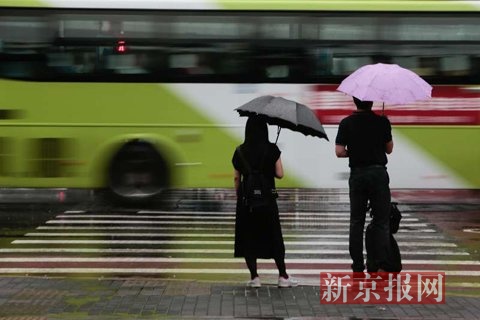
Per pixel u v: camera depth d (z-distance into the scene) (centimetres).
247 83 2103
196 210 2092
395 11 2100
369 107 1200
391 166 2123
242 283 1234
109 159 2111
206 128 2111
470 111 2109
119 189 2120
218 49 2106
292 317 1003
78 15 2108
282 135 2123
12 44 2102
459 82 2106
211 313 1025
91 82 2103
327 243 1650
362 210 1202
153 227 1830
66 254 1522
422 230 1806
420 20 2106
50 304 1073
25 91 2100
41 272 1361
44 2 2103
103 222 1894
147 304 1073
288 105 1176
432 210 2109
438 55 2108
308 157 2123
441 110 2111
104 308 1052
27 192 2339
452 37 2103
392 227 1229
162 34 2106
